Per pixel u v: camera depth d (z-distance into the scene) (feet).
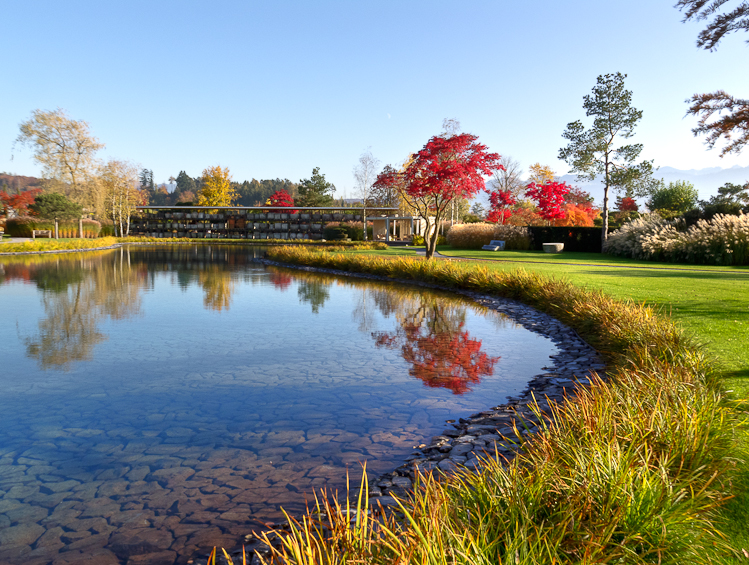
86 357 22.07
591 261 70.38
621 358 18.42
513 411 14.87
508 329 28.86
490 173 67.41
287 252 83.41
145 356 22.35
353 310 35.76
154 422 14.60
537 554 6.32
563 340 25.36
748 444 9.91
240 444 13.06
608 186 91.45
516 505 7.32
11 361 21.26
